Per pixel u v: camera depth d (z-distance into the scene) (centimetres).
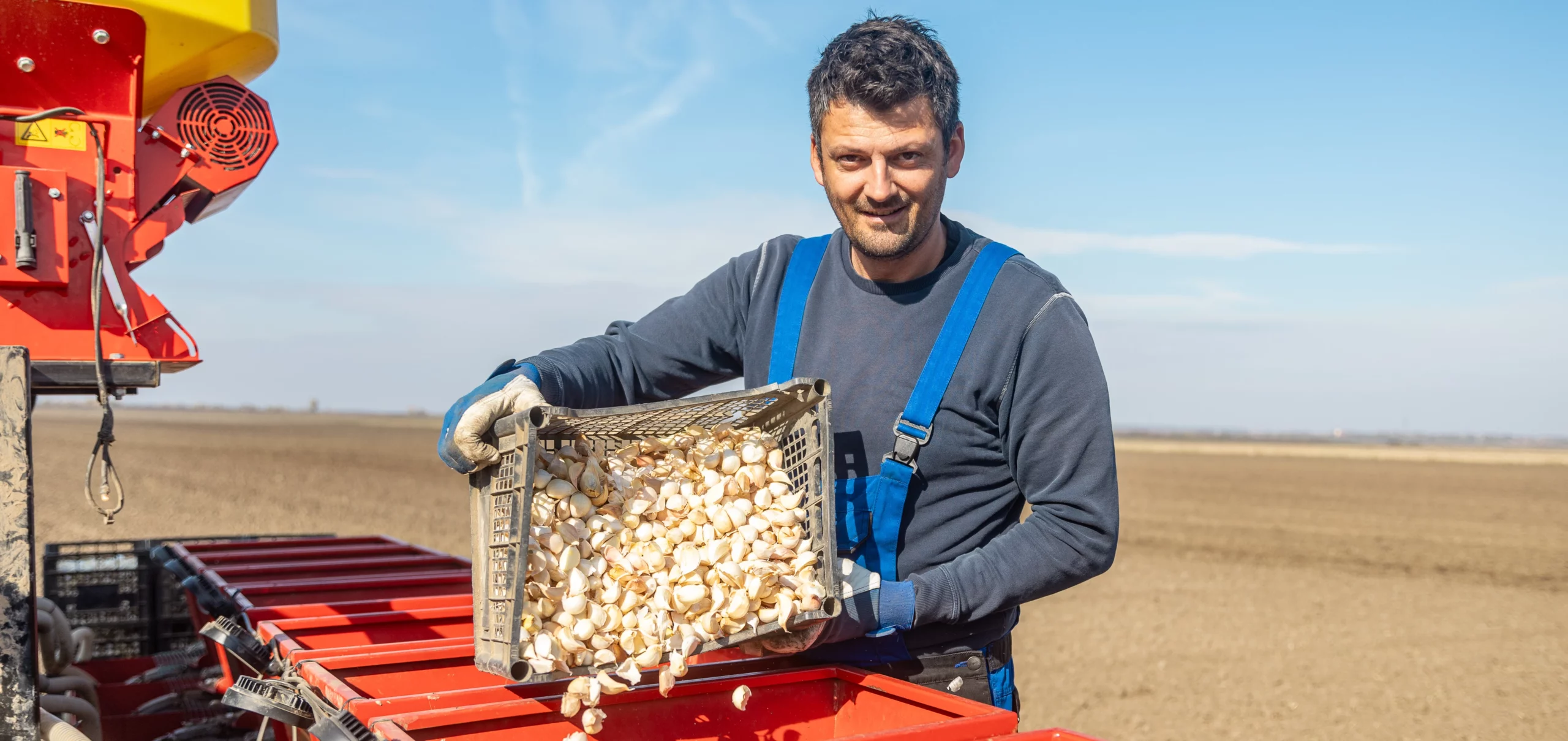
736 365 259
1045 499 210
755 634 188
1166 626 1104
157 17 238
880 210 206
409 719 167
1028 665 923
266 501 2025
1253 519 2291
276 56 271
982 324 214
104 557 486
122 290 231
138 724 358
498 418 175
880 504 217
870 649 214
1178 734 713
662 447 207
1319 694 833
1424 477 4278
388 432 7419
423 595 369
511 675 165
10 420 189
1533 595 1358
